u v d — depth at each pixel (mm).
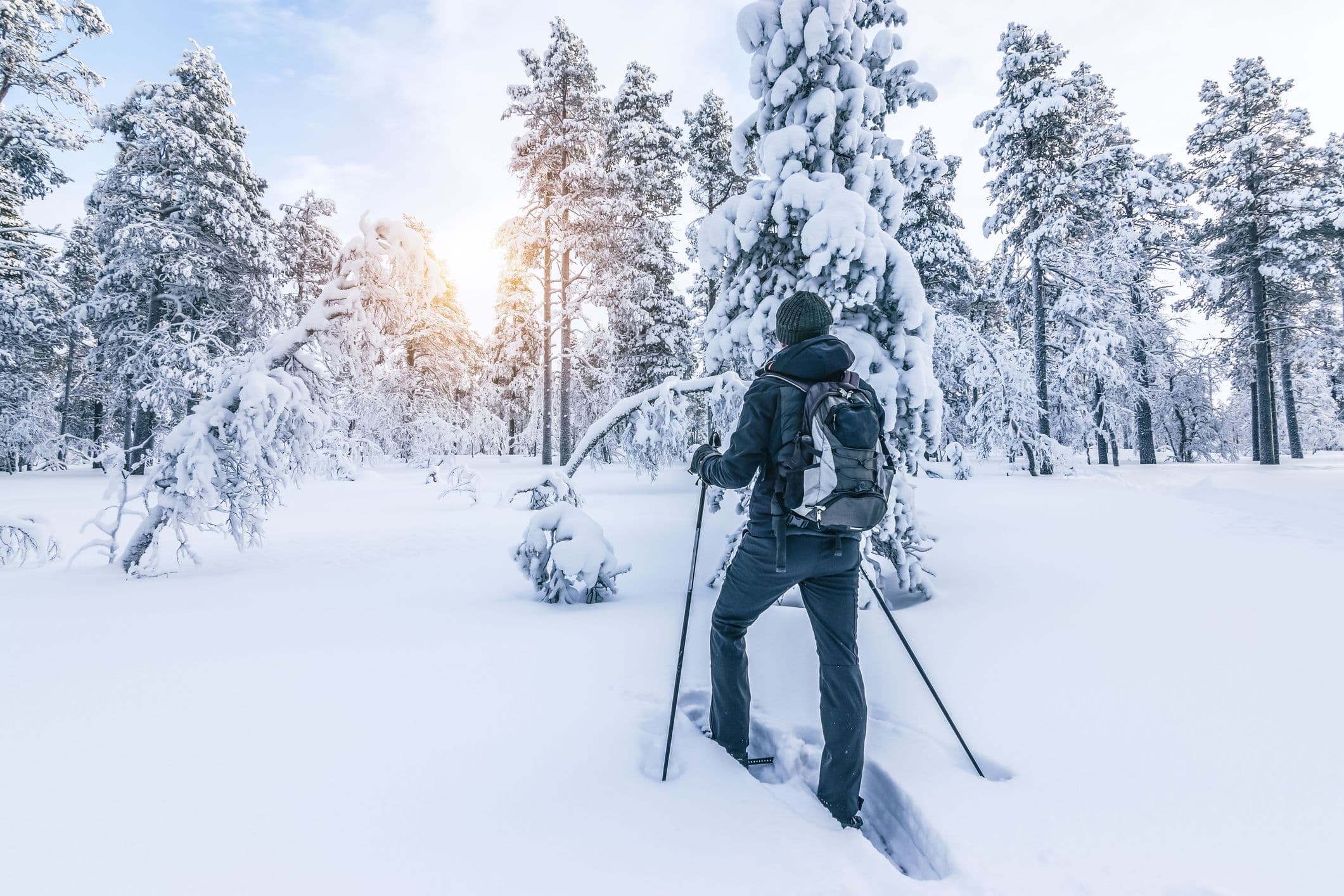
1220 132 26031
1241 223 25281
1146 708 2598
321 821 1825
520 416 28547
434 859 1650
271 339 6348
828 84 5250
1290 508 9594
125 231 19766
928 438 4801
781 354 2254
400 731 2453
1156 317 25125
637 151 23453
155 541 5785
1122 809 1873
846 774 1973
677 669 2248
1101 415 24609
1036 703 2688
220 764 2168
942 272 21562
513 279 23719
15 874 1553
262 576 5762
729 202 5578
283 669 3184
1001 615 4055
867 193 5180
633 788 2045
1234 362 27375
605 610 4504
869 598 4480
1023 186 20797
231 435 5934
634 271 22859
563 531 4750
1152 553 6094
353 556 6875
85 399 34219
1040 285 21125
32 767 2135
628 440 5715
